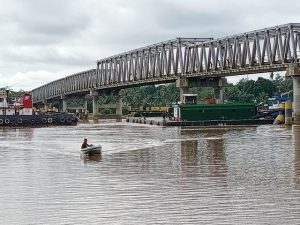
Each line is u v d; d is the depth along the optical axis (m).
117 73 198.25
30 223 22.17
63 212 23.98
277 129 89.38
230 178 33.12
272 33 113.75
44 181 32.88
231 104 115.00
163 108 187.62
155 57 161.12
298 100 102.62
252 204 25.05
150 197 27.12
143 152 51.72
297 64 103.00
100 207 24.94
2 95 135.12
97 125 133.25
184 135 78.50
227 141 63.97
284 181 31.67
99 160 44.84
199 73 136.62
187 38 148.25
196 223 21.91
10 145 63.78
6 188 30.33
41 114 133.38
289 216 22.70
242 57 120.94
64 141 70.75
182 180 32.53
